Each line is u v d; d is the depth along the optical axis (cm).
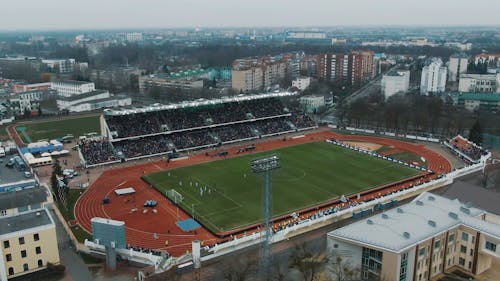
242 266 10581
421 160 19862
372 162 19450
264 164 11181
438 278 10088
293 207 14525
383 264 9306
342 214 13600
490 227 10256
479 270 10300
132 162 19912
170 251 11700
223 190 16100
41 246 10638
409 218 10688
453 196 13062
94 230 10706
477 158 19712
